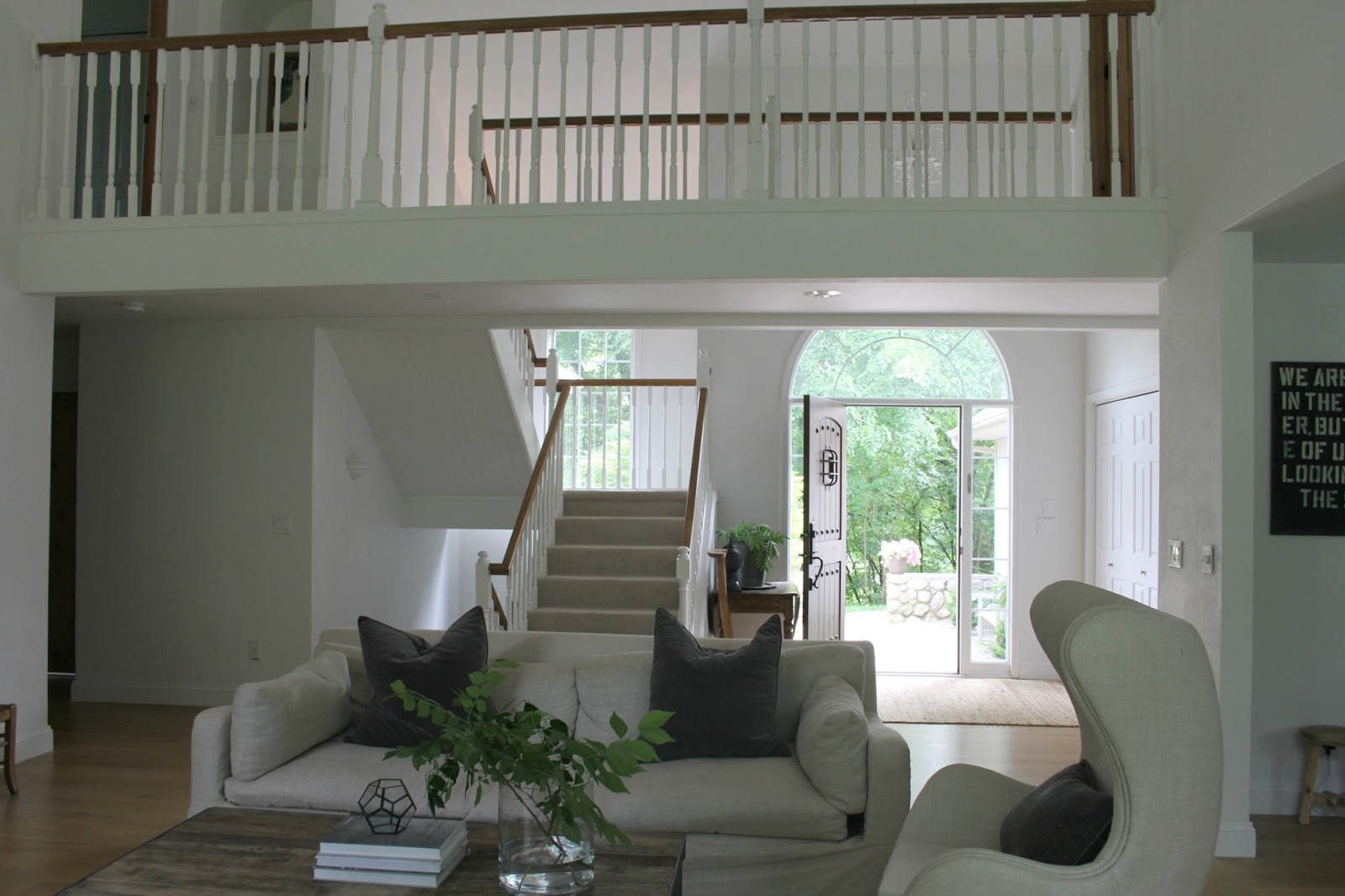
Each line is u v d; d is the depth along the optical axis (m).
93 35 6.07
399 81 4.62
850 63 7.61
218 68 6.11
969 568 7.59
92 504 6.04
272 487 5.87
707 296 4.84
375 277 4.52
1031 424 7.54
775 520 7.71
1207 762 1.89
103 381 6.05
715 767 3.21
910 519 9.30
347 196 4.62
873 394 7.76
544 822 2.10
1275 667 4.20
